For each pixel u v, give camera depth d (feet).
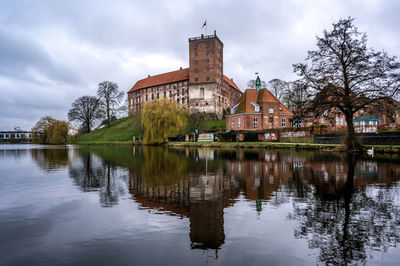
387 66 69.51
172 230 15.48
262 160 55.31
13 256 12.39
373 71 71.26
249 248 13.04
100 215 18.39
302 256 12.19
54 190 26.84
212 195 24.02
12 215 18.53
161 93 302.66
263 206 20.25
